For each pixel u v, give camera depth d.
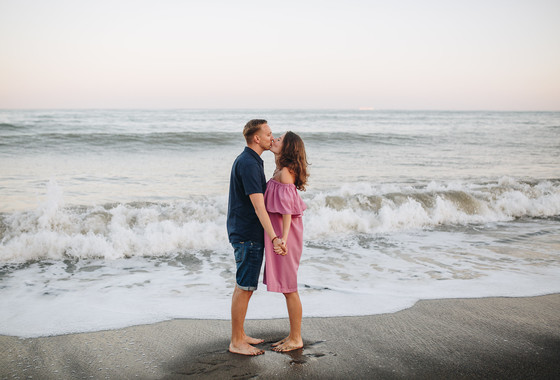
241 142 18.61
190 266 4.92
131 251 5.34
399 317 3.38
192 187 9.32
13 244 5.08
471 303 3.68
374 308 3.56
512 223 7.26
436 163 14.18
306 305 3.64
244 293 2.77
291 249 2.81
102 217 6.28
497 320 3.31
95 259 5.13
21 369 2.54
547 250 5.58
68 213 6.38
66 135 18.03
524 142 22.20
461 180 10.84
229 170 12.02
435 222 7.14
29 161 12.88
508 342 2.93
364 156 15.95
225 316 3.43
